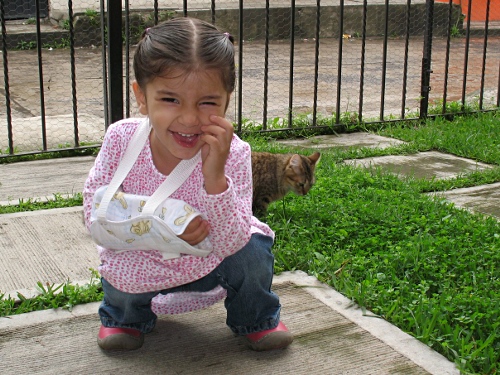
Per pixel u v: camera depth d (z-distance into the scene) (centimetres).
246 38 750
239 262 170
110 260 167
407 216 238
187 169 164
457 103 431
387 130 379
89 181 169
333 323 187
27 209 250
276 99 483
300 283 204
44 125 312
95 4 724
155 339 180
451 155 335
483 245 220
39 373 170
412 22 811
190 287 176
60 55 639
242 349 178
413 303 193
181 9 707
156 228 160
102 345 176
